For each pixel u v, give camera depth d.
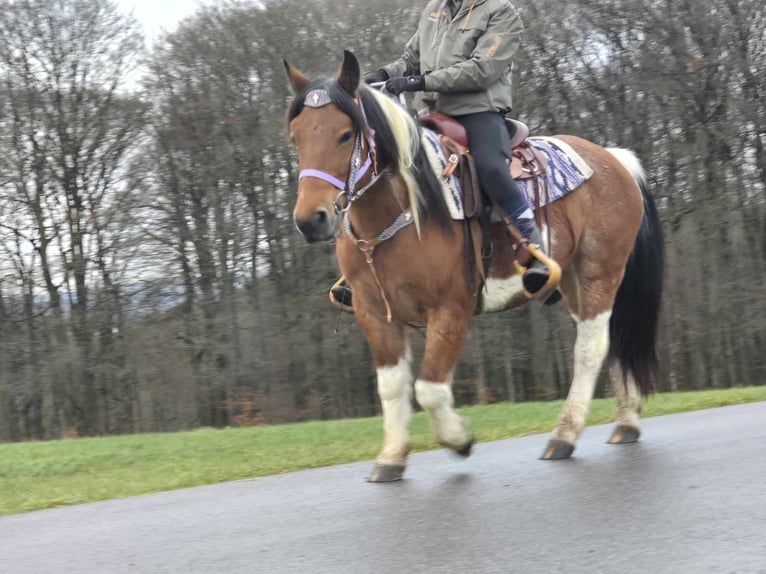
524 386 25.47
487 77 5.46
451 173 5.27
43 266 23.86
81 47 23.20
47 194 23.77
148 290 24.03
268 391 24.69
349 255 5.18
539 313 25.02
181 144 23.44
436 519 4.15
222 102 23.28
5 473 7.27
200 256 23.84
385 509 4.45
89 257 23.97
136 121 23.88
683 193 23.95
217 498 5.16
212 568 3.60
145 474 6.71
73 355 23.69
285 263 24.00
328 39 23.41
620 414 6.44
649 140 23.94
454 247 5.18
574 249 6.11
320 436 8.78
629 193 6.47
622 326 6.54
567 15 24.20
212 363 24.33
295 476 5.82
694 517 3.90
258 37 23.19
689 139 23.62
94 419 24.39
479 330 25.12
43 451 8.90
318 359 24.81
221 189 23.86
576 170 6.16
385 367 5.32
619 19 23.77
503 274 5.65
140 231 23.84
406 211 5.01
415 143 5.06
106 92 23.56
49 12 22.92
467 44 5.59
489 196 5.48
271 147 22.84
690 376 25.42
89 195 23.98
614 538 3.66
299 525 4.23
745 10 22.92
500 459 5.82
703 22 22.91
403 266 5.04
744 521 3.78
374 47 23.08
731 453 5.37
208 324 24.08
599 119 24.34
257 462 6.89
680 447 5.80
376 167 4.88
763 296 24.44
